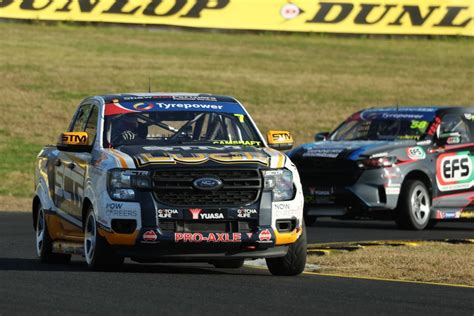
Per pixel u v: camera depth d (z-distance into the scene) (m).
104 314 31.59
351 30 171.12
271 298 34.88
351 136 71.62
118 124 44.31
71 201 44.81
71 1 168.62
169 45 192.50
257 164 41.03
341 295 35.72
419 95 158.62
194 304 33.44
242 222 40.53
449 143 69.31
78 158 44.56
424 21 172.00
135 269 43.62
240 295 35.50
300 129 136.75
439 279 40.09
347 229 66.44
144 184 40.38
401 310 32.66
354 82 167.25
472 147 70.75
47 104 143.88
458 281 39.59
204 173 40.50
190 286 37.62
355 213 66.38
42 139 128.88
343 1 171.25
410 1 172.25
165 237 40.00
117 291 36.22
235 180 40.62
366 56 190.50
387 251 50.09
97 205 41.22
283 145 45.22
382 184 65.88
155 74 164.00
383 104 152.00
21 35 191.12
